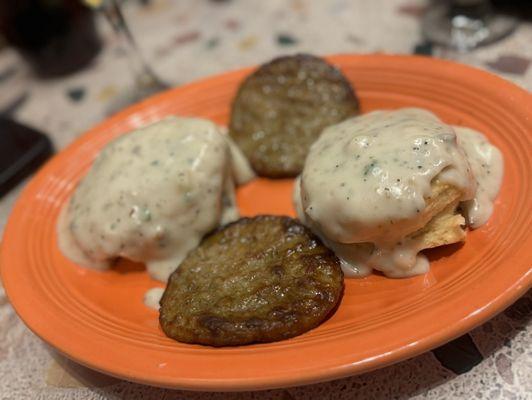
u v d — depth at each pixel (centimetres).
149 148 29
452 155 23
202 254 26
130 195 28
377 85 32
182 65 46
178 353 21
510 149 26
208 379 20
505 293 19
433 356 21
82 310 26
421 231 24
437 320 19
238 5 52
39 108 46
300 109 32
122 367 21
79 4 50
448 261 23
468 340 22
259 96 33
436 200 23
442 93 30
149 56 49
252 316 22
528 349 21
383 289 23
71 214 30
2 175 37
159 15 54
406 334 19
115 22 46
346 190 23
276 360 20
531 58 34
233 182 31
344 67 33
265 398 22
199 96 36
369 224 23
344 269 24
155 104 36
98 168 30
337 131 28
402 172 23
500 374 20
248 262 25
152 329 24
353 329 21
